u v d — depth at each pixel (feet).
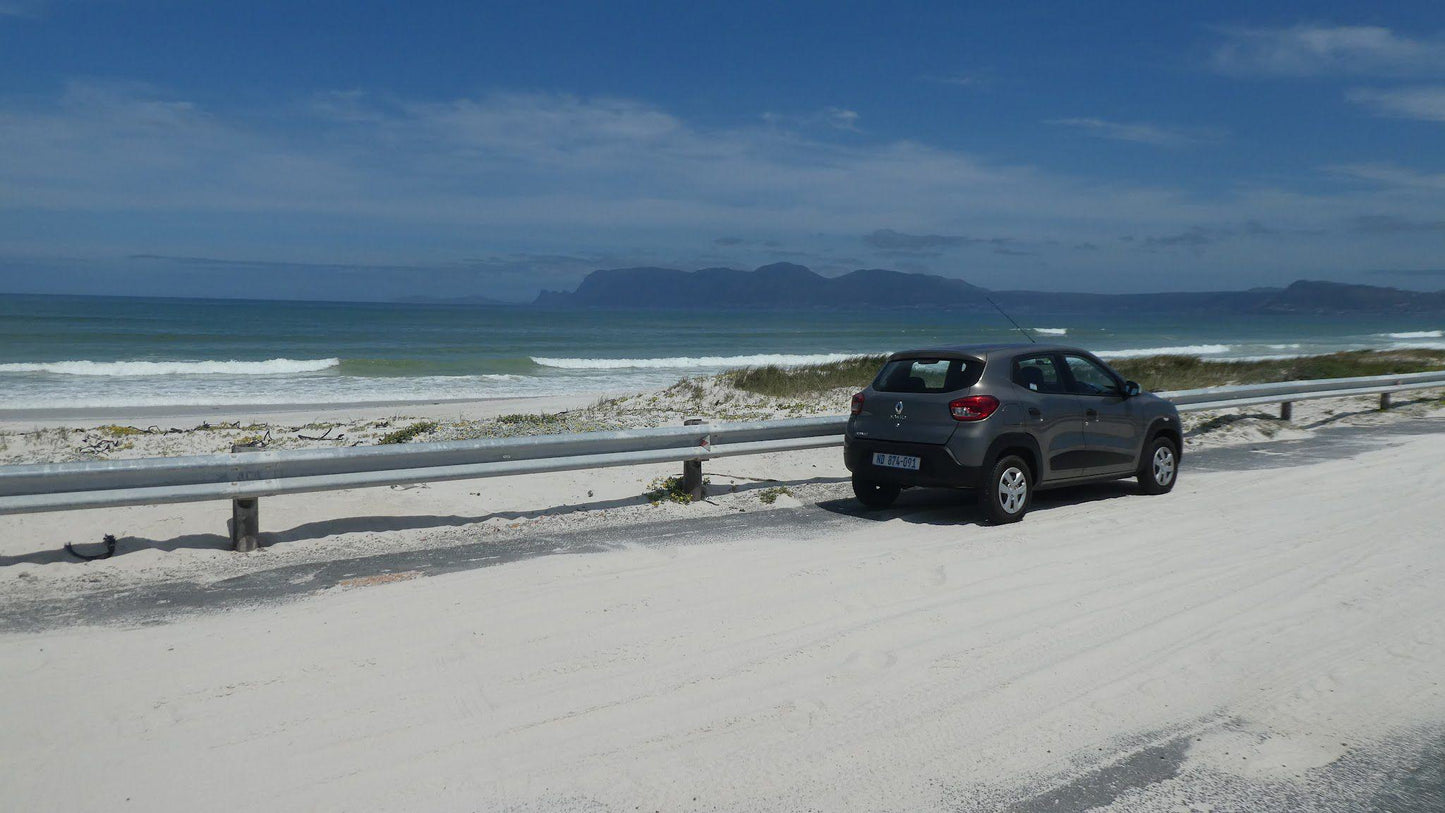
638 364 125.29
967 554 23.77
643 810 11.55
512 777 12.30
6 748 12.93
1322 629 18.15
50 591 20.25
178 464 22.38
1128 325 393.50
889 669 16.10
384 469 25.09
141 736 13.32
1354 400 63.77
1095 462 30.01
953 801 11.85
